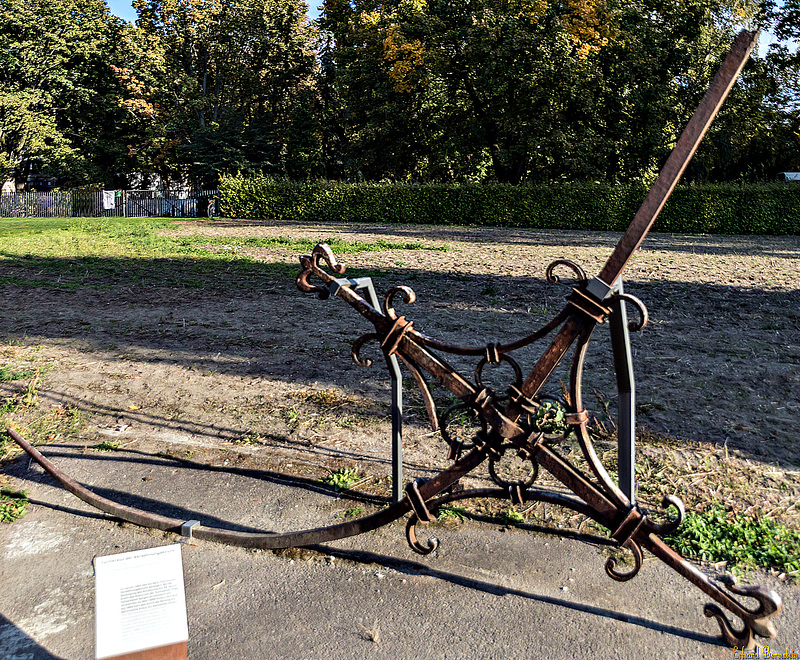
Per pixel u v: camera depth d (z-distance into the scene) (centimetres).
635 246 251
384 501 413
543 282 1316
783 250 2186
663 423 536
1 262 1534
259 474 455
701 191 3177
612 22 3189
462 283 1288
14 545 367
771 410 567
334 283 310
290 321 927
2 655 278
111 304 1049
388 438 514
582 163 3391
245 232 2556
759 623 260
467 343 803
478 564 343
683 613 303
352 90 3875
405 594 319
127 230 2641
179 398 608
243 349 775
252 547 344
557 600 313
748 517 384
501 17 3173
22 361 724
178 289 1194
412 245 2034
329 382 650
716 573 334
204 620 301
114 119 4788
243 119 4638
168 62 4422
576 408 271
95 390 631
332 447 497
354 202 3444
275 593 321
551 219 3269
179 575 211
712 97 239
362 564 345
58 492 432
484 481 438
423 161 4112
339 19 3934
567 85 3278
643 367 698
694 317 969
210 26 4288
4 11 4166
